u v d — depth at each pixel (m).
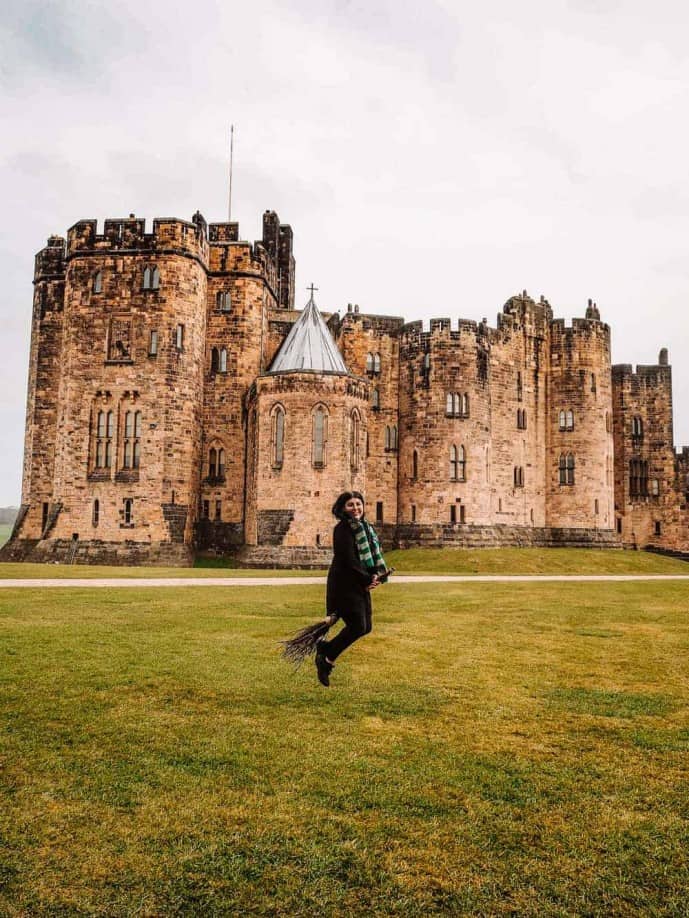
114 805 6.24
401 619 16.39
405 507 57.66
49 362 55.53
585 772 7.05
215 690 9.71
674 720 8.70
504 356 61.53
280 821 5.98
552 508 62.78
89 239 50.16
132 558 46.97
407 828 5.90
